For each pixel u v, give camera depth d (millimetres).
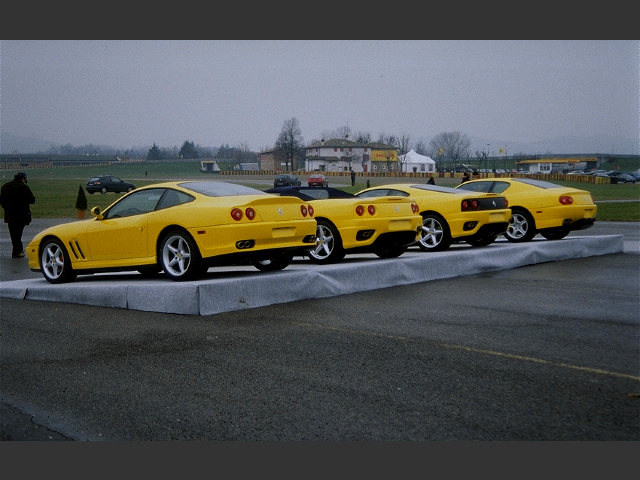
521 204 12430
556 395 4020
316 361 4840
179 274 7297
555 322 6059
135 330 5945
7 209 13289
